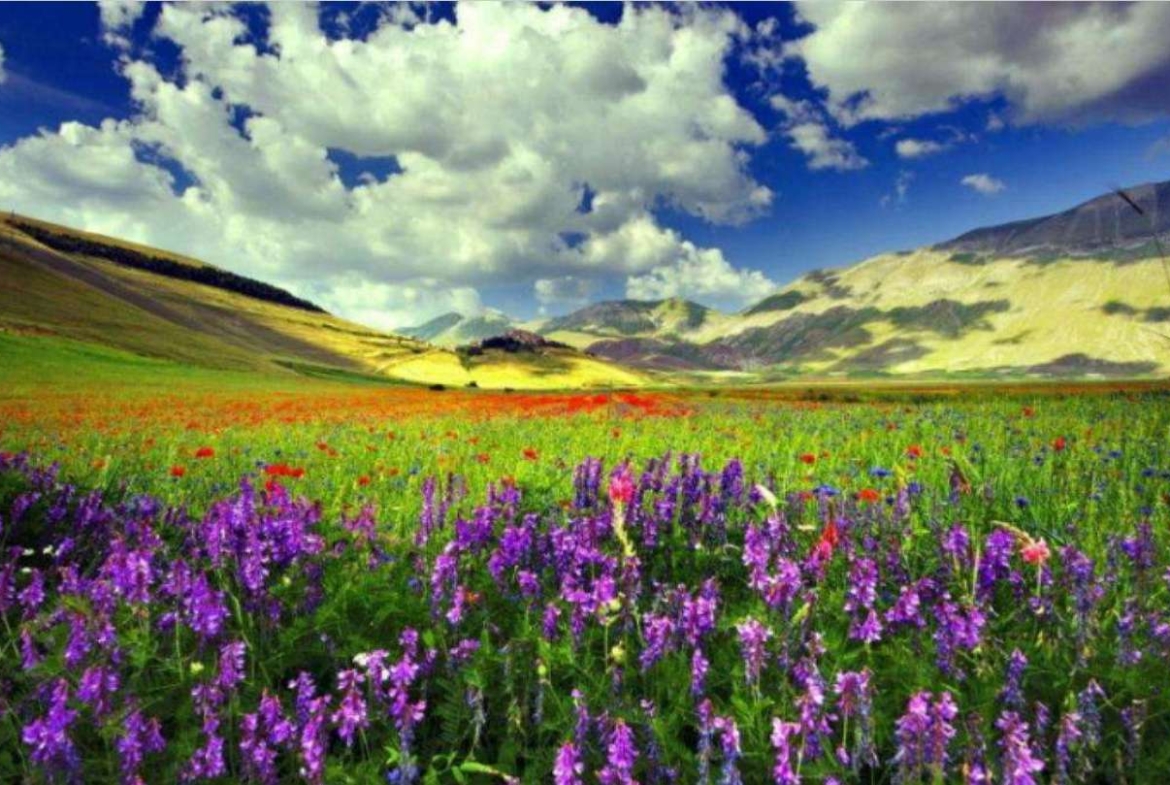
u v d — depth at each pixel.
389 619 4.68
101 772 3.43
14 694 3.95
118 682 3.71
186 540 5.96
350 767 3.42
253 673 4.04
